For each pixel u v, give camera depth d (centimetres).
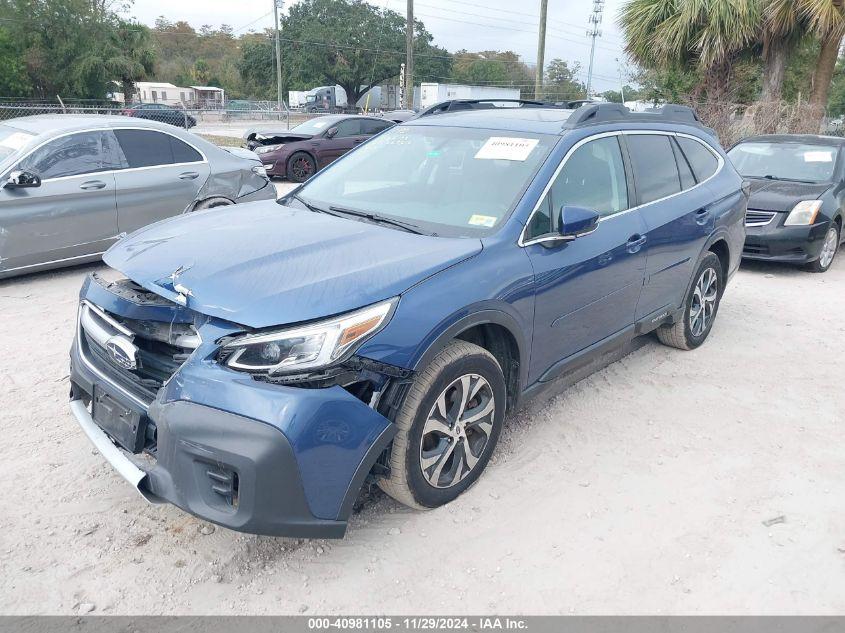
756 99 1789
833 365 530
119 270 306
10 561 283
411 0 3098
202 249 310
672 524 324
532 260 343
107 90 3956
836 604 278
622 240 406
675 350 548
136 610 261
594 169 403
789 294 744
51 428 388
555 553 301
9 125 717
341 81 6531
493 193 364
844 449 400
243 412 249
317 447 256
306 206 395
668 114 503
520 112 451
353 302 270
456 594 276
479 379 321
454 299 299
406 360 279
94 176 687
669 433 411
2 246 636
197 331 271
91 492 331
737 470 373
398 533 310
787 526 326
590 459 379
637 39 1747
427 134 432
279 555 294
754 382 491
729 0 1537
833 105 3416
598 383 479
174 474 259
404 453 291
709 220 502
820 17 1480
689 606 274
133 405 282
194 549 295
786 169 899
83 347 326
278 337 258
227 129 3142
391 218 363
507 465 368
